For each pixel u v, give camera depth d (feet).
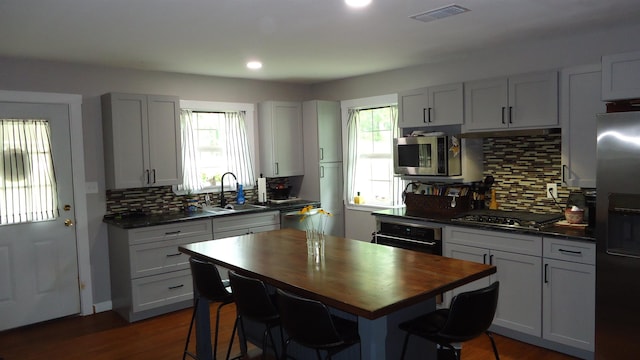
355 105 18.66
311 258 9.36
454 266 8.54
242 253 9.98
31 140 14.01
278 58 14.43
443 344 7.36
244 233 16.38
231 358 11.42
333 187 19.26
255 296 8.09
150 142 15.20
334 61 15.14
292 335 7.38
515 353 11.38
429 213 14.84
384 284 7.44
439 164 14.38
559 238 10.98
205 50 13.06
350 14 9.89
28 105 13.93
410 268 8.44
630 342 9.84
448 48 13.58
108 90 15.31
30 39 11.47
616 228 9.89
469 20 10.62
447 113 14.37
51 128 14.32
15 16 9.54
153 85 16.24
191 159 17.16
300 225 17.93
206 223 15.43
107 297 15.47
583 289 10.68
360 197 19.08
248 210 16.51
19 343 12.78
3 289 13.61
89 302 15.08
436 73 15.81
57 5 8.89
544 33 12.07
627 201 9.67
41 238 14.23
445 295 13.44
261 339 11.14
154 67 15.51
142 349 12.25
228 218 15.96
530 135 12.62
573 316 10.90
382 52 13.87
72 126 14.65
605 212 9.98
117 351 12.15
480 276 8.10
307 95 20.43
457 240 13.05
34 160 14.07
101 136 15.19
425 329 7.45
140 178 15.03
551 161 13.37
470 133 13.84
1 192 13.56
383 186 18.38
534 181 13.79
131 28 10.62
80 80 14.76
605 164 9.92
